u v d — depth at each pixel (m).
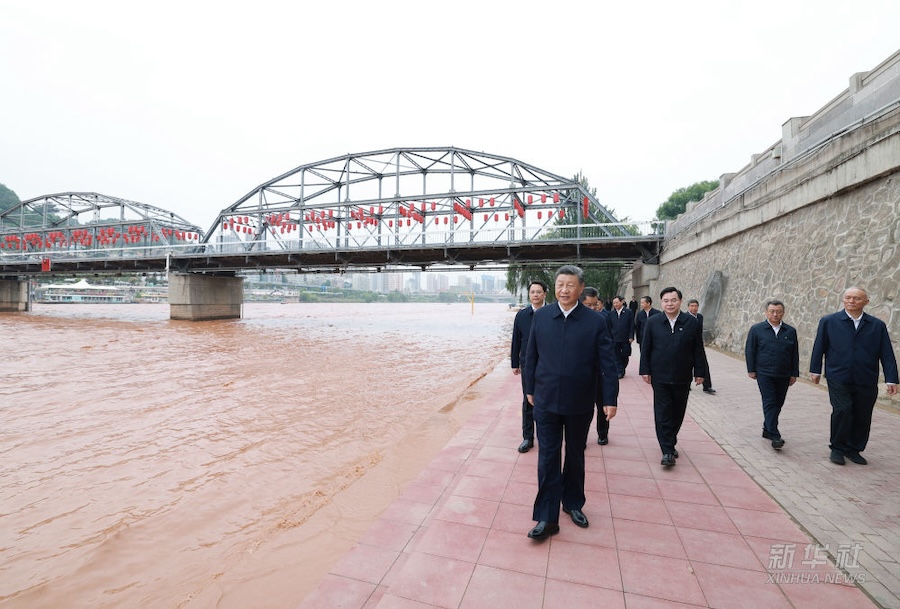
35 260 38.88
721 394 7.70
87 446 6.52
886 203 7.45
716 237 14.73
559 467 3.17
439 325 37.28
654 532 3.15
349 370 13.49
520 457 4.74
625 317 8.91
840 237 8.62
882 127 7.48
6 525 4.29
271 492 4.99
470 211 31.88
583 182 33.81
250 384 11.22
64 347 19.09
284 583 3.28
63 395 9.90
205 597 3.14
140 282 118.25
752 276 12.37
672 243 20.17
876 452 4.74
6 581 3.44
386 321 43.16
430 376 12.45
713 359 11.94
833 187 8.60
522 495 3.78
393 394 10.02
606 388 3.18
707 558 2.82
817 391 7.86
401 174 34.56
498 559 2.83
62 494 4.95
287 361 15.40
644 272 22.42
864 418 4.38
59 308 67.00
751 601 2.41
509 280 35.56
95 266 39.28
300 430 7.29
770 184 11.23
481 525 3.27
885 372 4.30
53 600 3.22
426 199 31.80
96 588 3.34
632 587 2.53
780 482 4.00
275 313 62.38
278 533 4.03
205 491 5.02
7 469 5.66
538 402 3.26
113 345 19.94
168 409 8.66
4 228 53.69
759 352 5.15
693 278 17.56
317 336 25.62
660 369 4.46
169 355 16.77
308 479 5.34
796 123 10.48
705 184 47.34
